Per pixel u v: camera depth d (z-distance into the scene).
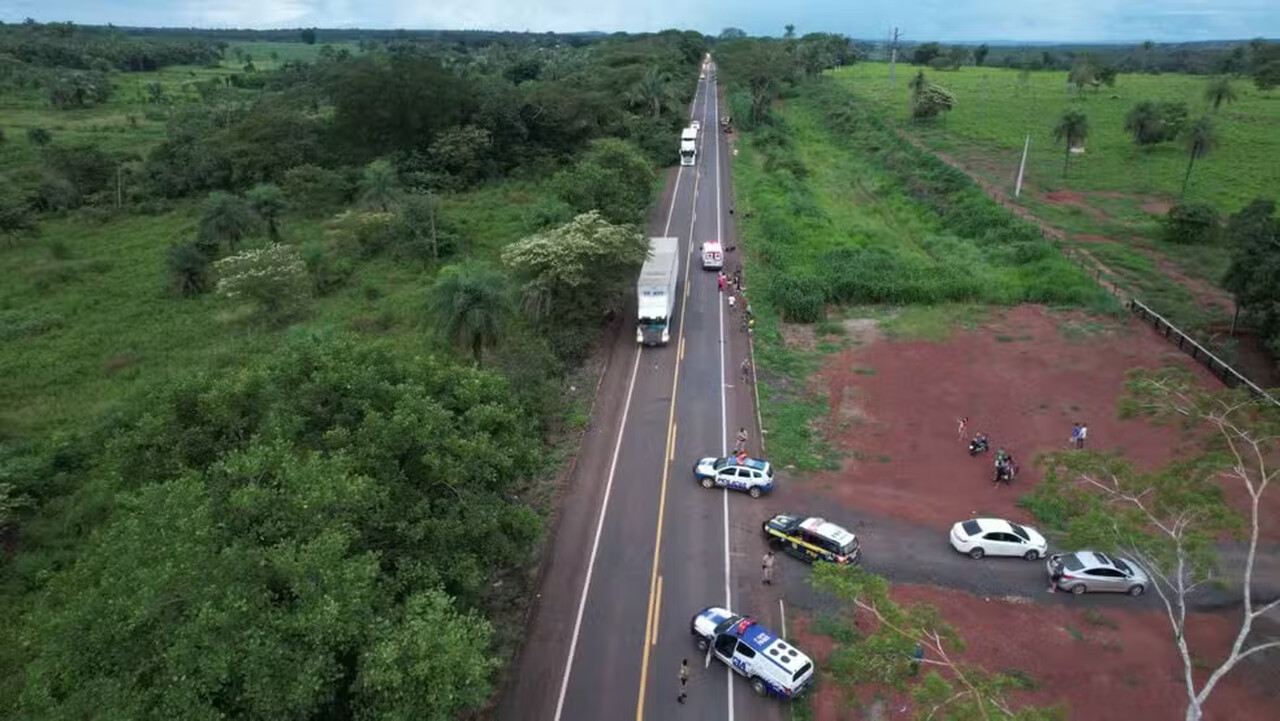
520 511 26.98
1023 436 42.50
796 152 110.56
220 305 63.69
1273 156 103.69
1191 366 49.50
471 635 20.53
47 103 151.50
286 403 26.03
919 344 54.31
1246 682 26.81
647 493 37.91
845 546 31.72
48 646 17.69
